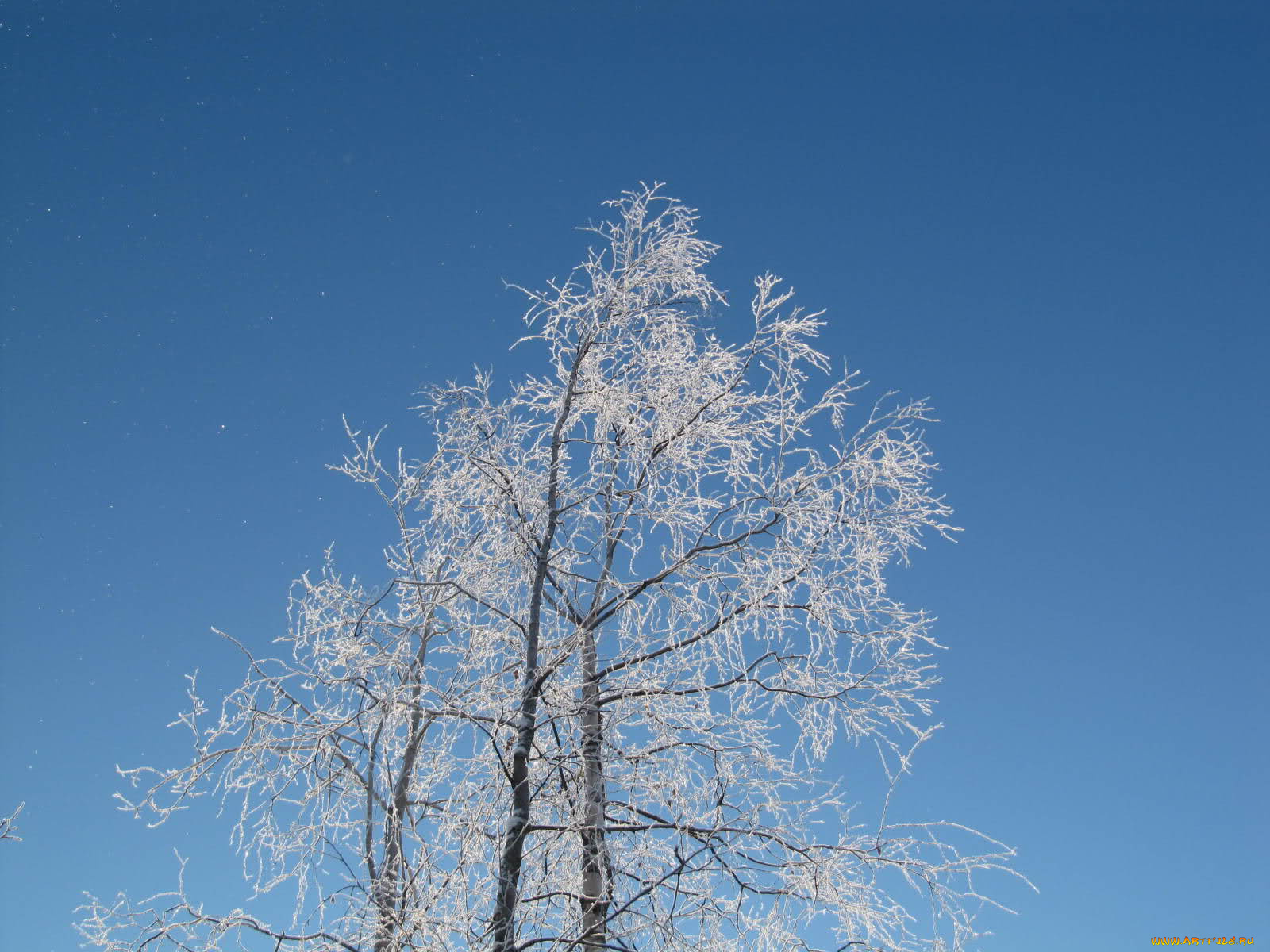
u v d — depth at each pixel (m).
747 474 6.62
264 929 5.92
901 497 6.50
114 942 5.82
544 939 5.36
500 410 6.65
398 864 6.21
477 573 6.55
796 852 5.89
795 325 6.60
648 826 5.84
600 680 6.39
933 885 5.98
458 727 6.26
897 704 6.36
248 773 6.21
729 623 6.32
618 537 6.70
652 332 6.82
